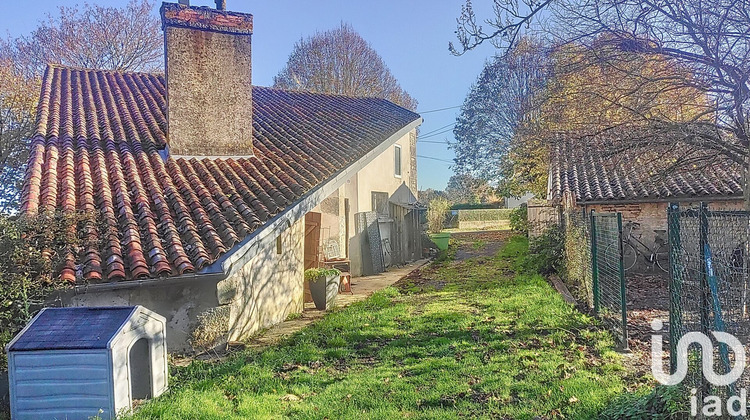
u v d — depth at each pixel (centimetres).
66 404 424
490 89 3198
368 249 1606
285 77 3381
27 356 422
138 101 1203
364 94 3281
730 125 701
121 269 602
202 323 678
